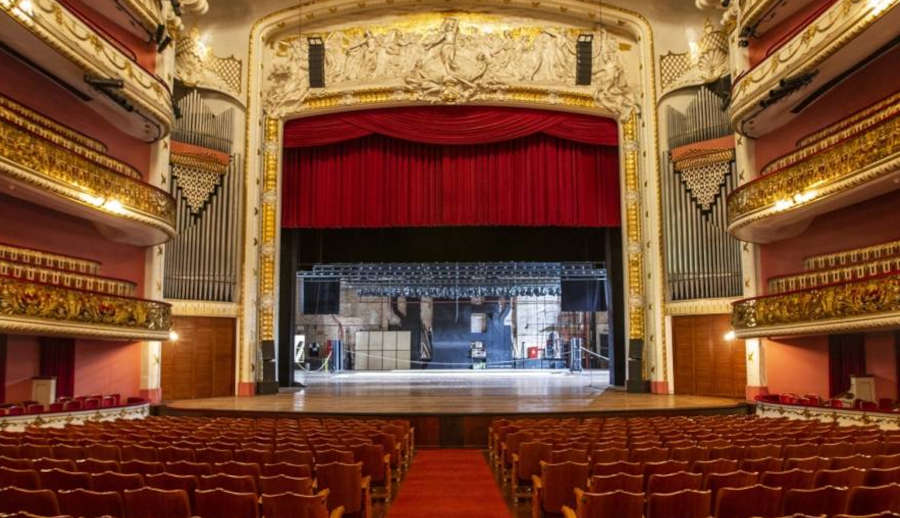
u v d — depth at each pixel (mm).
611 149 20359
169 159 17344
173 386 17328
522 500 7754
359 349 32312
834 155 11984
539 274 26594
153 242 16016
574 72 19672
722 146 17859
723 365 17469
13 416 11109
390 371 31000
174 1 15961
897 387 13109
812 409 12727
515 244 22094
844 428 9367
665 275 18641
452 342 32438
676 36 19266
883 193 12383
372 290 29516
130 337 13875
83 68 12797
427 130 19766
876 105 12586
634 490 5297
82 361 14812
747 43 15562
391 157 20297
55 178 11828
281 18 19594
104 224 15203
